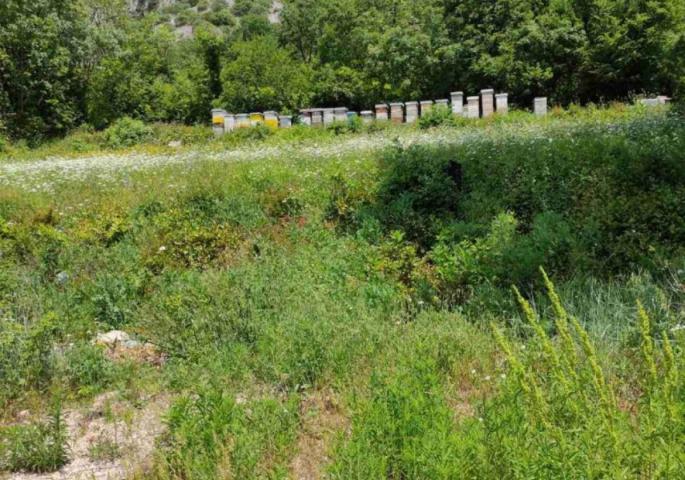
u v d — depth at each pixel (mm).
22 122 35312
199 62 44406
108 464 4062
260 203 10312
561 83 28188
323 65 44344
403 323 5762
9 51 35688
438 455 3109
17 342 5664
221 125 26875
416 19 39469
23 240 9047
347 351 5004
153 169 14891
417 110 24688
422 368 4141
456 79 31984
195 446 3695
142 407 4812
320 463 3764
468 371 4719
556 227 7062
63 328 6316
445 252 7105
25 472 4035
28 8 35906
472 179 10250
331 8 44688
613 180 8984
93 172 15023
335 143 18406
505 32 29406
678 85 25188
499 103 23641
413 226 8414
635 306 5262
